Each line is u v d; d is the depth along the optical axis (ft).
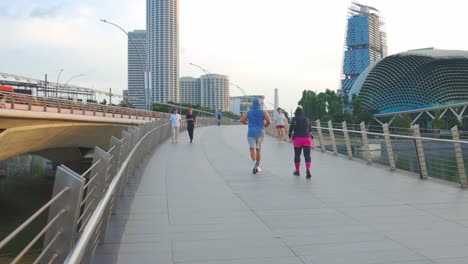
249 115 38.17
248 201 26.20
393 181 34.04
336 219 21.91
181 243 18.01
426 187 31.24
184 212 23.36
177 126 77.00
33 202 114.52
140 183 32.58
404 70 445.78
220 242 18.12
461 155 31.01
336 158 52.21
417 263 15.60
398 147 41.37
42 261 10.62
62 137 124.57
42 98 109.19
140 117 180.45
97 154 16.22
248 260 15.97
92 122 127.95
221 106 573.74
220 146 68.85
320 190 29.94
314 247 17.44
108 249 16.89
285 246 17.58
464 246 17.52
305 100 393.09
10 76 165.89
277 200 26.50
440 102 432.66
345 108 417.08
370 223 21.15
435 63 433.89
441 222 21.33
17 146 103.04
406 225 20.77
